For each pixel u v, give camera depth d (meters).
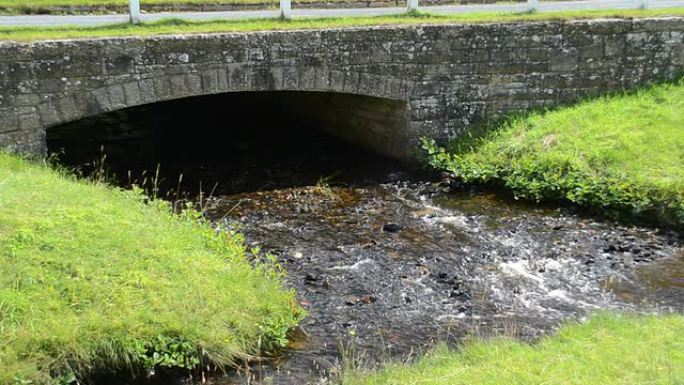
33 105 8.00
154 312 5.05
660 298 6.06
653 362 4.33
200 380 4.77
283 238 7.63
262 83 8.95
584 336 4.93
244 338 5.12
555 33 9.73
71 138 11.72
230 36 8.65
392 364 4.89
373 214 8.44
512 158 9.22
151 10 11.78
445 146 9.98
